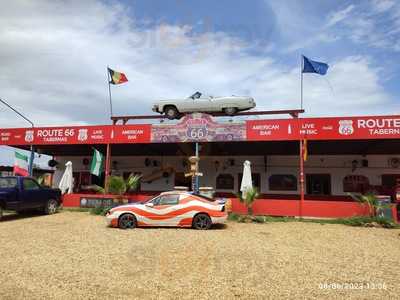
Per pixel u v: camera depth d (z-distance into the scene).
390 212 13.14
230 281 5.69
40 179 20.89
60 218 14.01
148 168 21.89
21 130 17.78
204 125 15.45
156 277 5.87
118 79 19.42
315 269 6.48
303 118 14.43
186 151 20.16
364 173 19.08
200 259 7.11
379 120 13.64
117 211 11.43
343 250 8.36
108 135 16.58
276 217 14.58
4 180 13.77
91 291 5.14
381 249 8.56
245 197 14.55
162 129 15.92
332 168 19.53
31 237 9.53
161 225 11.44
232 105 17.55
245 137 14.91
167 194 11.77
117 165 22.30
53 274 5.96
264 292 5.16
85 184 22.50
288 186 19.91
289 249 8.36
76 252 7.66
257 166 20.44
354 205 14.03
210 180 20.86
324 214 14.27
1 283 5.47
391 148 17.81
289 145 17.69
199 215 11.41
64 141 17.14
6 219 13.70
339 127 14.00
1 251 7.73
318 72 16.92
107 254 7.48
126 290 5.20
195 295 5.02
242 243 8.98
